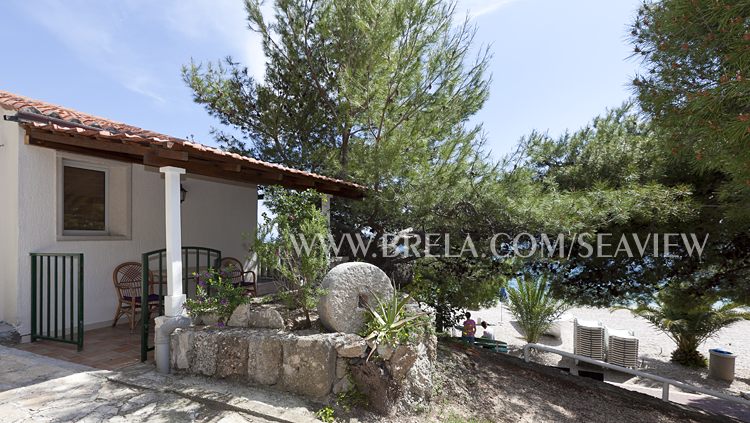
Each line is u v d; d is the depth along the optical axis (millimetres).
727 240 7027
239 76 11086
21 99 6215
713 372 12266
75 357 4645
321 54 10117
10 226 5227
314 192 5270
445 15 8914
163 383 3932
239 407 3514
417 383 4684
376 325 4512
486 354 7664
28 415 3154
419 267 9289
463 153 7230
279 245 4730
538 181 8781
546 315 14031
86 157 6047
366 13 8508
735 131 3270
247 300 4711
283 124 10945
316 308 5062
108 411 3322
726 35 3494
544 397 6055
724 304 13000
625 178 7879
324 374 3992
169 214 4449
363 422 3826
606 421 5625
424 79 8914
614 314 21172
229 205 8883
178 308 4484
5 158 5293
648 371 12789
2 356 4473
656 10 4711
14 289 5160
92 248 6082
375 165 7020
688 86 4289
